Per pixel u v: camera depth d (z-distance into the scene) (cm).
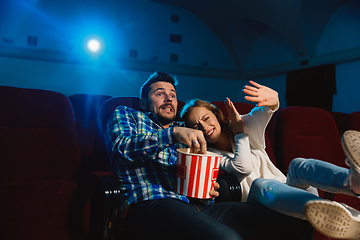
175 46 937
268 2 775
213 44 985
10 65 764
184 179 83
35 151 102
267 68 912
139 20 896
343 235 68
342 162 160
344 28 691
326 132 162
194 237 71
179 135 84
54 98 110
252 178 118
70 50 821
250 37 951
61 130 108
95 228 85
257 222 89
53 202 93
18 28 775
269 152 151
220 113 135
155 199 88
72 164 106
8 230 86
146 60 899
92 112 181
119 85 870
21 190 90
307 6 715
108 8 856
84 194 97
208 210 96
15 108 103
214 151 131
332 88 712
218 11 899
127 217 88
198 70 955
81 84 830
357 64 667
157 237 79
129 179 95
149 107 111
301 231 89
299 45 794
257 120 123
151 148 86
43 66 795
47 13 802
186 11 957
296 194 79
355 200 136
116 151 89
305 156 153
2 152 97
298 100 805
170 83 115
